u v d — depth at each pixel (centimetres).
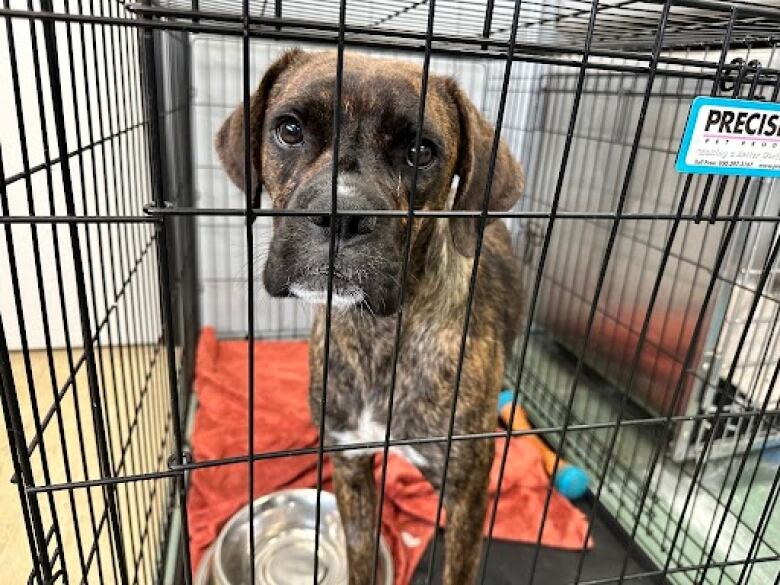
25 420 67
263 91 42
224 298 97
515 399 34
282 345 95
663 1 31
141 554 45
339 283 34
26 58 68
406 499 64
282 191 39
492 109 93
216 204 91
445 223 44
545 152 88
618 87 74
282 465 68
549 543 60
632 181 73
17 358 79
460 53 26
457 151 42
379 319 44
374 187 35
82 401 70
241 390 81
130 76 52
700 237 64
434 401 45
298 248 34
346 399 47
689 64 29
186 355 79
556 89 83
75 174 70
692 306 65
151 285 70
